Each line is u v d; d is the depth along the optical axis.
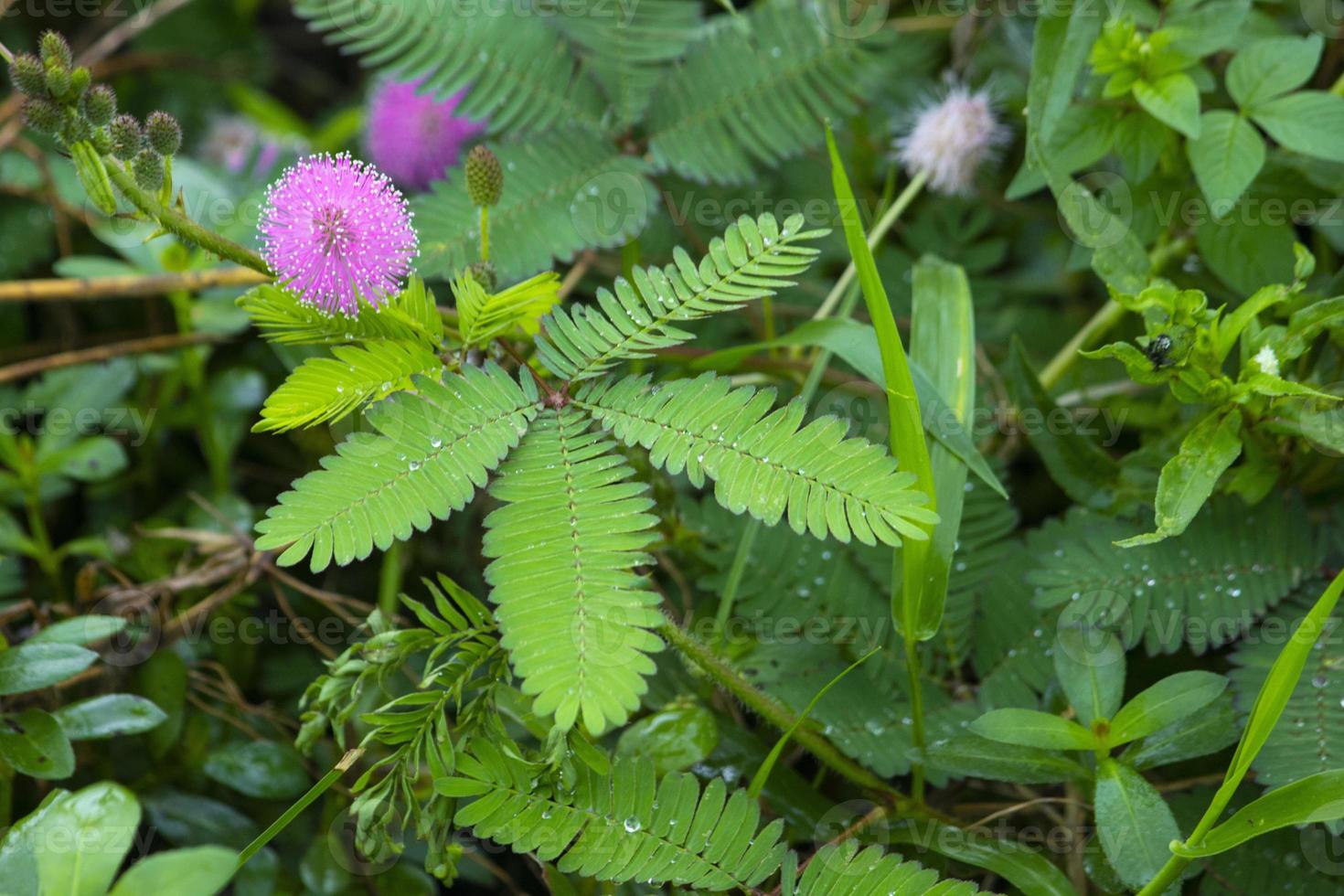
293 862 0.49
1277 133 0.48
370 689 0.49
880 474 0.41
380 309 0.43
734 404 0.42
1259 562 0.46
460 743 0.43
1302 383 0.46
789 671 0.47
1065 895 0.44
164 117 0.44
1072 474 0.48
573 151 0.50
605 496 0.42
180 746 0.49
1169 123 0.48
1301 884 0.45
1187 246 0.51
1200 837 0.42
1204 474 0.44
